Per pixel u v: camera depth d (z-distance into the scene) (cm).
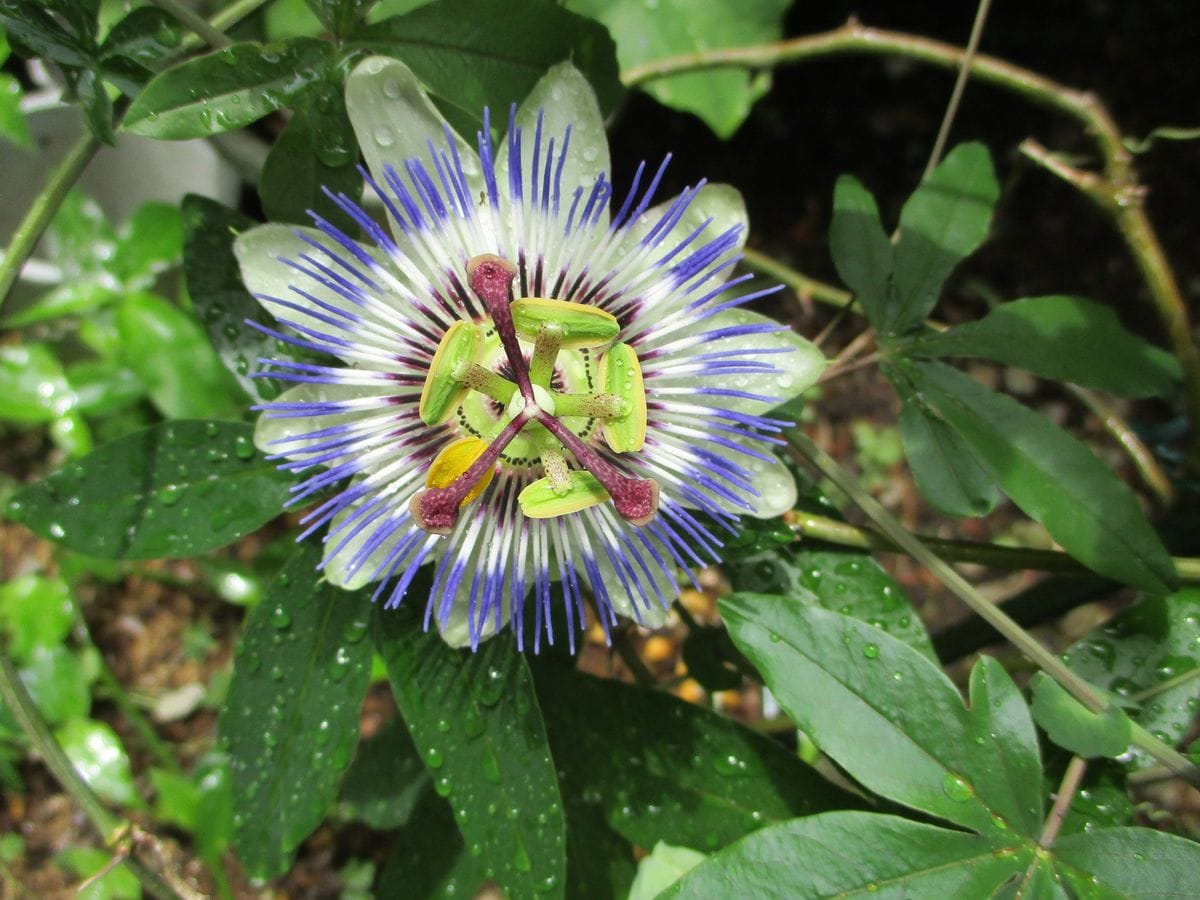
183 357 29
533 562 15
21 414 29
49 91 29
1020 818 15
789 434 17
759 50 26
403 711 16
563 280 15
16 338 33
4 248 30
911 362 18
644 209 14
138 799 28
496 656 16
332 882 29
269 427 14
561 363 16
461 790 15
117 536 15
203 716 31
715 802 17
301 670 16
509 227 14
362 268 14
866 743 14
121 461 16
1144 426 26
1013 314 17
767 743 17
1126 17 33
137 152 31
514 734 16
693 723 17
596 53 17
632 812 17
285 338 14
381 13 24
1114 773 16
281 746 16
